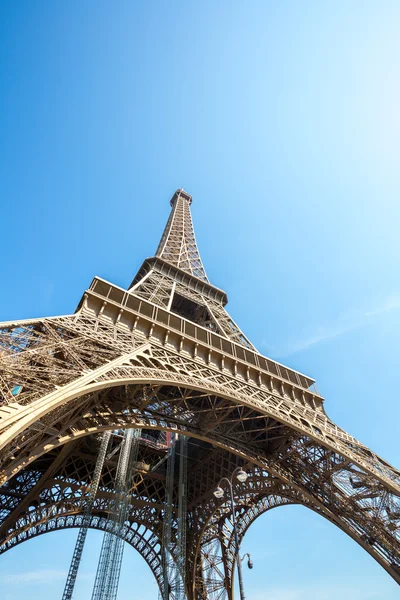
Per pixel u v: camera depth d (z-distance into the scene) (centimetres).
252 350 6166
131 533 6762
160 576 6378
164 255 9544
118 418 3962
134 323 4634
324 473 4747
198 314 7862
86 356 3538
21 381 2645
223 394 4125
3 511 5350
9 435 1983
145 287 6831
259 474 5612
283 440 5106
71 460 6072
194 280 8394
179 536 6019
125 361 3641
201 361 4850
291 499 5306
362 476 4512
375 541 4134
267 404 4672
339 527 4369
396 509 4156
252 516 6575
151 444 6869
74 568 5044
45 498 5634
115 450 6347
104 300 4597
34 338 3247
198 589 6425
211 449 6550
